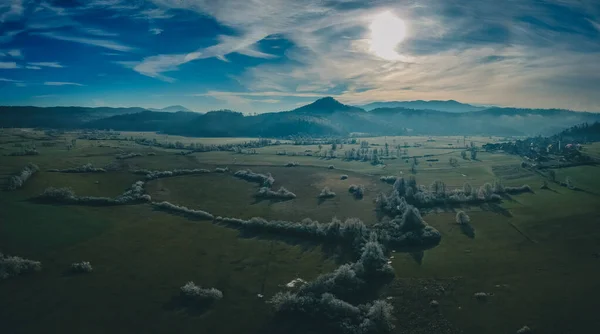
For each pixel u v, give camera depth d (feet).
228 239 417.08
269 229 437.99
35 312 273.13
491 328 257.75
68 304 284.61
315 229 424.87
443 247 391.65
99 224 449.89
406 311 281.33
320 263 359.66
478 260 358.02
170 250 385.29
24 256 357.61
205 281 324.60
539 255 363.56
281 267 351.46
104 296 296.92
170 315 275.59
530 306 279.08
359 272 329.31
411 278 326.03
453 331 257.14
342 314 273.13
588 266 334.44
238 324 267.18
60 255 364.58
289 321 270.26
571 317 262.67
